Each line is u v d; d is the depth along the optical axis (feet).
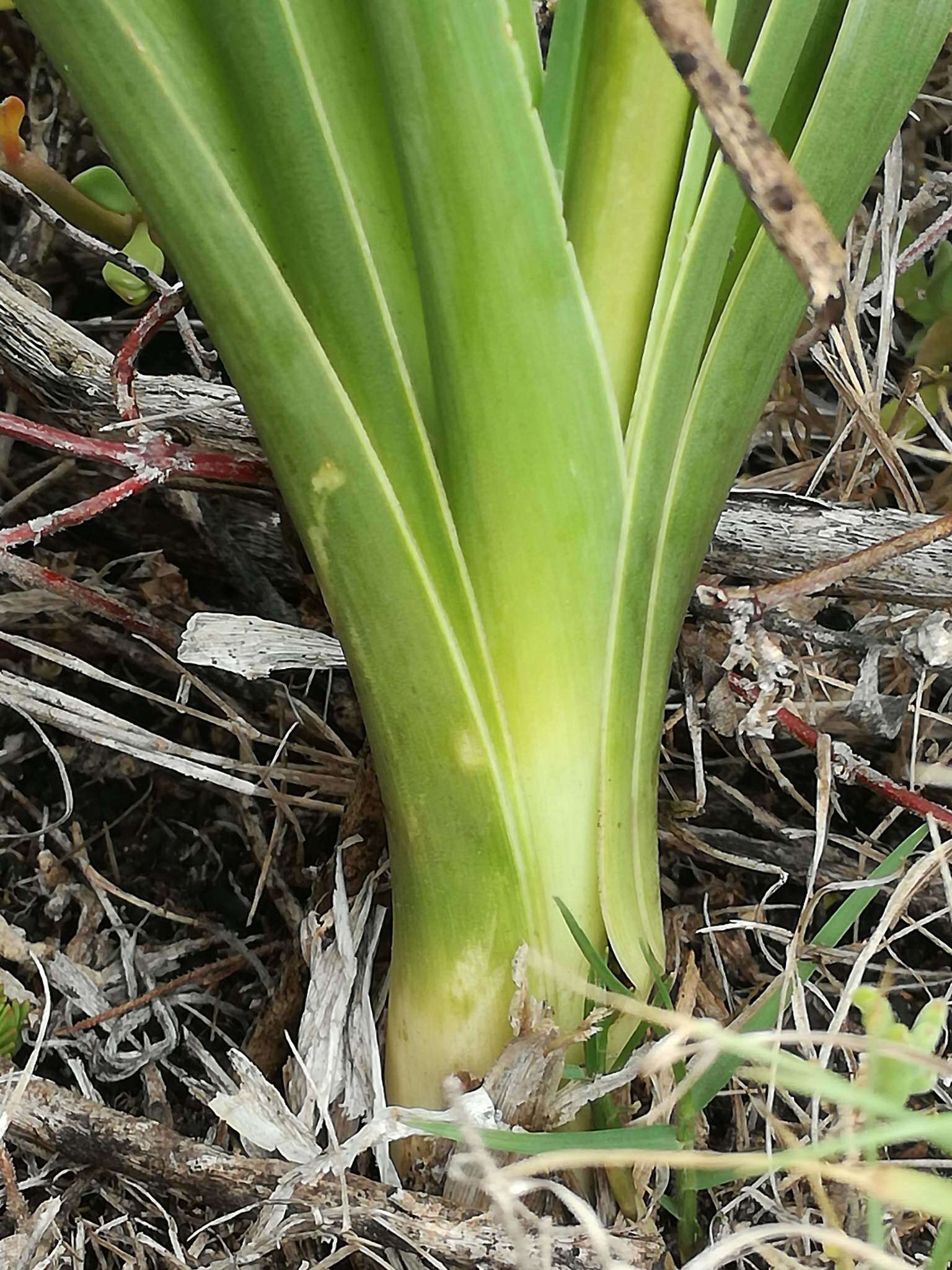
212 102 0.58
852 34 0.59
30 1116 0.72
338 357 0.61
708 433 0.65
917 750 1.02
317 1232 0.70
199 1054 0.89
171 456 0.80
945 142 1.33
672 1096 0.60
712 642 0.91
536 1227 0.64
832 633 0.86
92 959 0.97
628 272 0.62
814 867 0.82
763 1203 0.73
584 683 0.65
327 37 0.61
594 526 0.62
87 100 0.53
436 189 0.55
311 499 0.60
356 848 0.85
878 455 1.15
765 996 0.80
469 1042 0.69
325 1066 0.78
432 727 0.64
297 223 0.57
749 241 0.67
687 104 0.60
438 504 0.62
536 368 0.58
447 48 0.52
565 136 0.63
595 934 0.69
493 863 0.66
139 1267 0.76
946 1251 0.51
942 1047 0.92
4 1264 0.70
